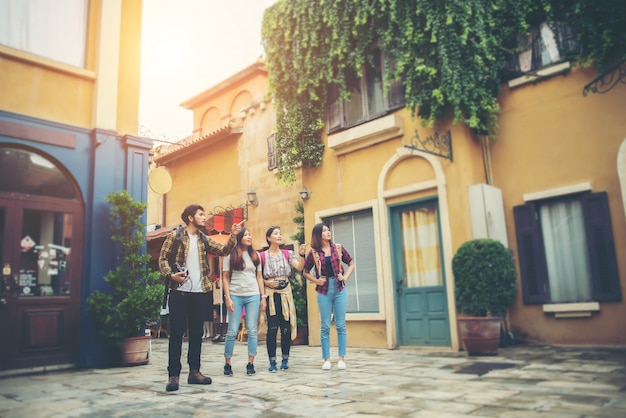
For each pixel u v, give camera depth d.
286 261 6.17
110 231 7.53
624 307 6.89
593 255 7.21
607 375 4.72
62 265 7.06
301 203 12.04
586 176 7.42
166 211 17.59
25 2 7.33
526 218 7.89
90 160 7.55
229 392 4.51
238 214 14.04
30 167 6.97
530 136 8.05
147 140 8.19
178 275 4.75
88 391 4.87
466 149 7.98
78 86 7.66
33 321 6.64
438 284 8.22
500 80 8.41
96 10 8.05
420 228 8.55
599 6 7.25
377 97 9.49
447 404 3.71
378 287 8.80
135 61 8.44
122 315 6.95
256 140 14.35
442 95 7.88
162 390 4.76
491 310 6.71
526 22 8.21
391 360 6.73
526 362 5.84
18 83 6.98
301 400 4.03
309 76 10.10
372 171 9.27
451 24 7.82
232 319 5.66
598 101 7.39
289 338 6.08
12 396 4.68
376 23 8.97
